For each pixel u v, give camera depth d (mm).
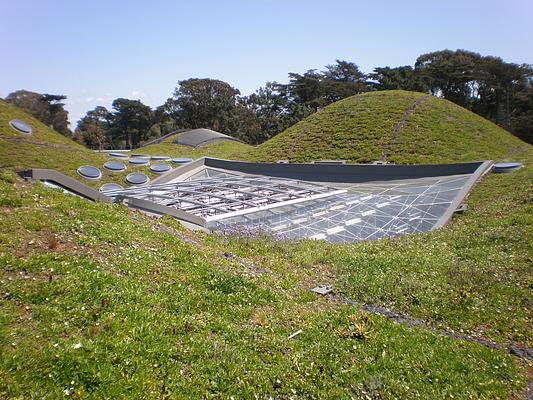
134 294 8477
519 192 27531
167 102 126438
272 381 7016
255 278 12141
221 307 9406
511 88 96875
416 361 8344
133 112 121438
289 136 61344
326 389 7090
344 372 7590
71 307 7410
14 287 7504
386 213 29266
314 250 18172
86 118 137500
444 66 101250
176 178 50594
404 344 9039
